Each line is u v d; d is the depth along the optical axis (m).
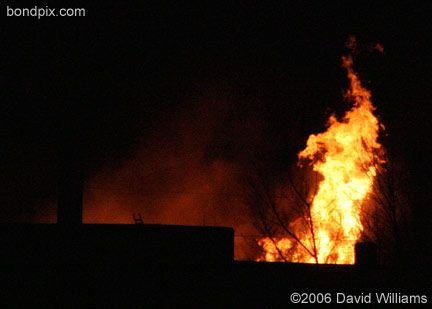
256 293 10.32
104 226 9.88
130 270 9.84
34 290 9.54
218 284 10.18
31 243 9.66
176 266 10.03
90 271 9.72
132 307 9.74
